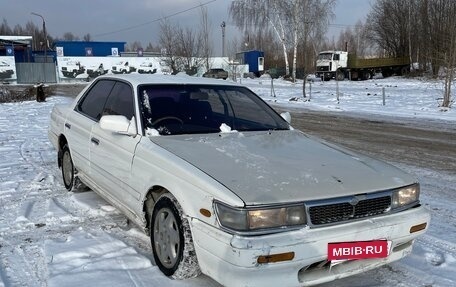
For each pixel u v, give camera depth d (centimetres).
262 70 5950
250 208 271
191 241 311
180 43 3562
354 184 305
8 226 452
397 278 346
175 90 443
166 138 381
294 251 270
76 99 565
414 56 5431
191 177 307
